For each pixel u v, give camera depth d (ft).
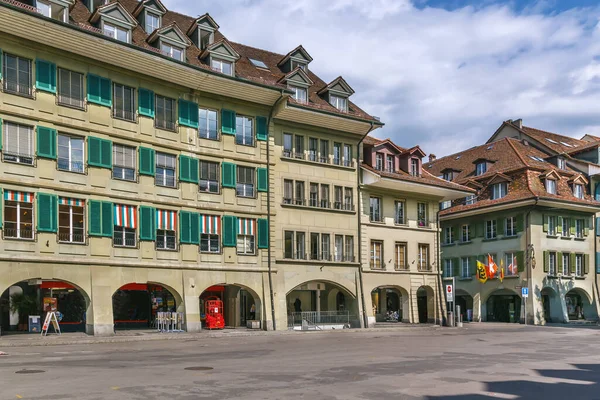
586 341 104.22
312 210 134.21
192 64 112.06
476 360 69.82
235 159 123.44
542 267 176.14
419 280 153.58
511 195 180.34
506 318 185.88
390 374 55.42
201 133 119.75
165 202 111.75
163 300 125.49
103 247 102.58
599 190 195.52
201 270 115.55
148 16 117.08
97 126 103.86
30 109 96.12
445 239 204.23
